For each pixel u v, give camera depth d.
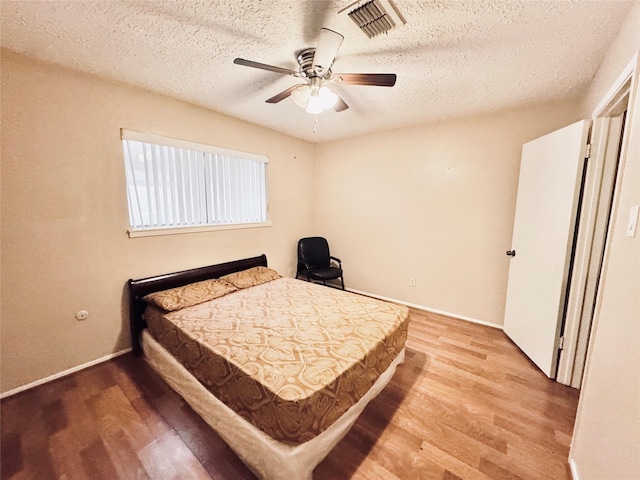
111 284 2.17
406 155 3.20
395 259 3.45
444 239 3.04
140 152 2.24
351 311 2.05
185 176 2.56
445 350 2.33
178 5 1.27
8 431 1.48
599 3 1.22
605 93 1.61
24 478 1.24
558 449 1.37
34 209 1.78
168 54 1.70
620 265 1.00
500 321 2.78
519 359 2.20
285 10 1.30
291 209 3.74
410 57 1.70
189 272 2.59
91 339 2.10
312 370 1.31
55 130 1.83
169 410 1.65
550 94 2.21
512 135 2.55
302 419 1.12
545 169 2.07
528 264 2.24
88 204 2.00
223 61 1.78
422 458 1.32
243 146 3.00
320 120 2.95
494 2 1.22
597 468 1.02
